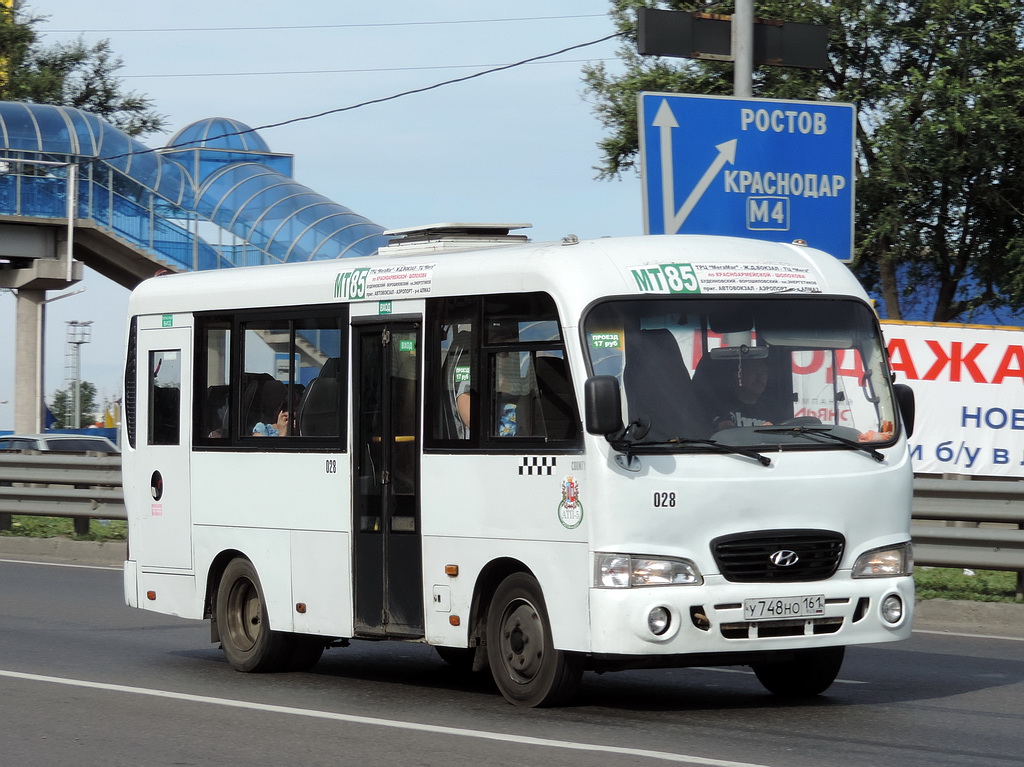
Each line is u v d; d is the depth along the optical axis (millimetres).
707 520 10664
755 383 11109
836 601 10883
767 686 12203
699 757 9328
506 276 11547
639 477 10578
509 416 11406
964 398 20828
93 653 15000
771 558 10758
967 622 16922
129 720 11023
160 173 55844
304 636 13805
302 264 13758
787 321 11328
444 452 11898
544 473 11055
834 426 11203
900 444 11398
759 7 41750
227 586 14102
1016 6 40344
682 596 10508
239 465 13961
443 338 12047
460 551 11758
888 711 11234
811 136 21359
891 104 40938
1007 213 42250
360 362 12844
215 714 11273
